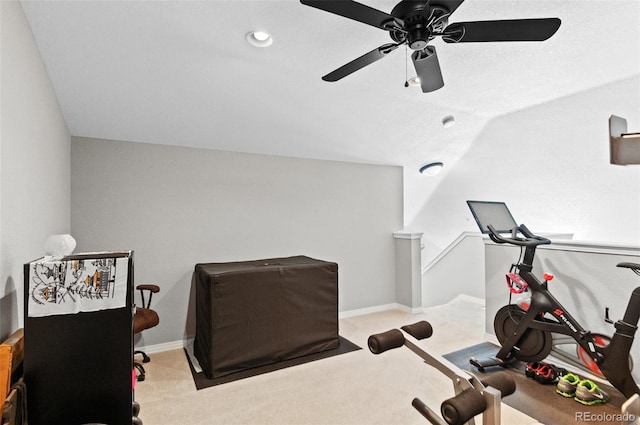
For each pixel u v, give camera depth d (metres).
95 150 3.09
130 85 2.51
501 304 3.42
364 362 3.06
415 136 3.98
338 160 4.33
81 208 3.02
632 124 3.46
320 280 3.31
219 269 3.08
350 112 3.29
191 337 3.46
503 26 1.56
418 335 1.64
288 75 2.61
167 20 1.97
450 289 5.29
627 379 2.25
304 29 2.12
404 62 2.59
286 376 2.80
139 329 2.66
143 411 2.30
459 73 2.85
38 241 1.85
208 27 2.05
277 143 3.66
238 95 2.80
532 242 2.69
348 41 2.25
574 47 2.61
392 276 4.79
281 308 3.09
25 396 1.20
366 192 4.57
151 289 3.01
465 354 3.18
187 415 2.25
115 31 2.01
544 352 2.67
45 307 1.24
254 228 3.80
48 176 2.12
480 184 5.01
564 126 3.87
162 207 3.35
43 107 2.04
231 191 3.68
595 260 2.74
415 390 2.57
